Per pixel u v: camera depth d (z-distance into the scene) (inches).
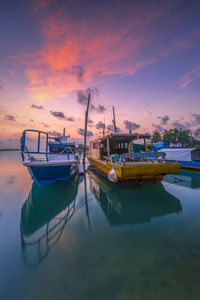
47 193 265.7
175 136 1780.3
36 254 111.7
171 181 331.6
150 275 89.2
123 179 261.7
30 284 85.8
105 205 211.9
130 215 177.6
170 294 76.7
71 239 130.7
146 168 239.3
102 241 127.0
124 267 96.5
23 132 265.7
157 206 203.3
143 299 74.6
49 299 76.8
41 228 151.6
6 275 92.4
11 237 135.6
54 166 265.1
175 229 144.2
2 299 77.5
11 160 832.9
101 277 89.0
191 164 466.9
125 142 363.9
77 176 401.4
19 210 198.4
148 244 121.3
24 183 340.5
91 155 509.4
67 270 95.4
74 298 76.7
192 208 194.7
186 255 106.7
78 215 181.6
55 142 467.8
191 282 83.6
